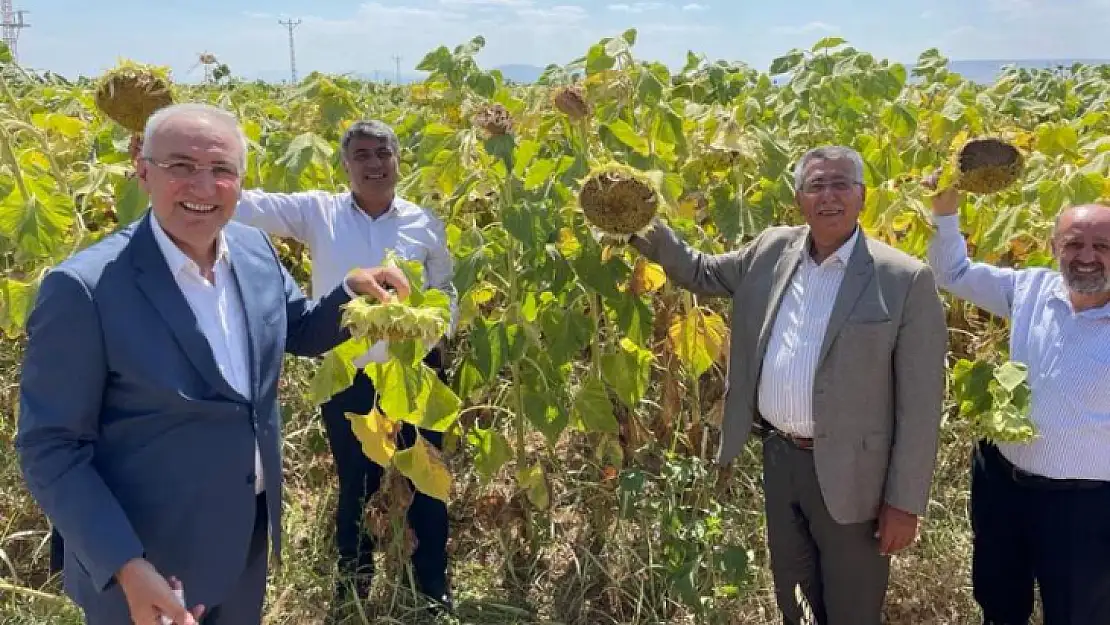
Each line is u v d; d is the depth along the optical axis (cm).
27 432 190
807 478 293
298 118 571
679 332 365
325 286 348
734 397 309
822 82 520
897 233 418
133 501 203
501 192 335
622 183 279
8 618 336
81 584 212
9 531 394
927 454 277
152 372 198
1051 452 293
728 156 368
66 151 411
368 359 335
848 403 278
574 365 470
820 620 324
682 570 342
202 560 212
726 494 420
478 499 382
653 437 403
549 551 396
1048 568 300
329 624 356
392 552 360
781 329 293
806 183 277
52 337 190
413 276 250
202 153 196
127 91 275
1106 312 285
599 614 366
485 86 466
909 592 371
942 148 517
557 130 419
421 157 365
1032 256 366
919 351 274
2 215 315
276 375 229
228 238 227
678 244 317
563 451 456
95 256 198
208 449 209
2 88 400
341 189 447
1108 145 457
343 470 361
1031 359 300
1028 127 657
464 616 363
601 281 327
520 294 348
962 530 398
